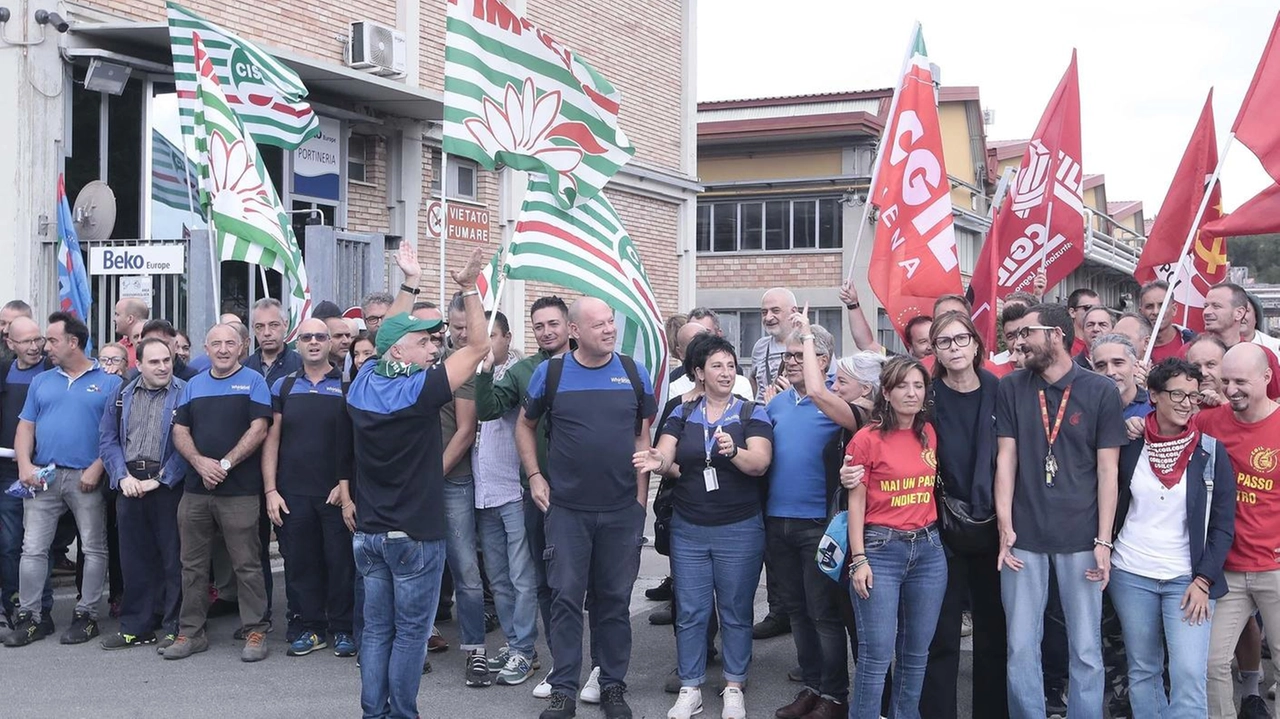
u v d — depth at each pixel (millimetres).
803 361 6039
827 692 6188
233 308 12141
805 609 6348
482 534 7094
